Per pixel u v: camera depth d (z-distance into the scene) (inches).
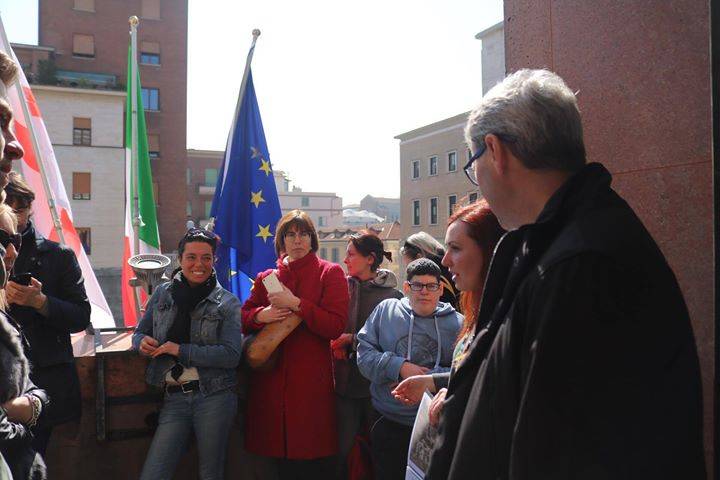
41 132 190.5
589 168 45.2
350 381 133.0
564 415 36.8
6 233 69.4
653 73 75.4
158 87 1439.5
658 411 36.2
